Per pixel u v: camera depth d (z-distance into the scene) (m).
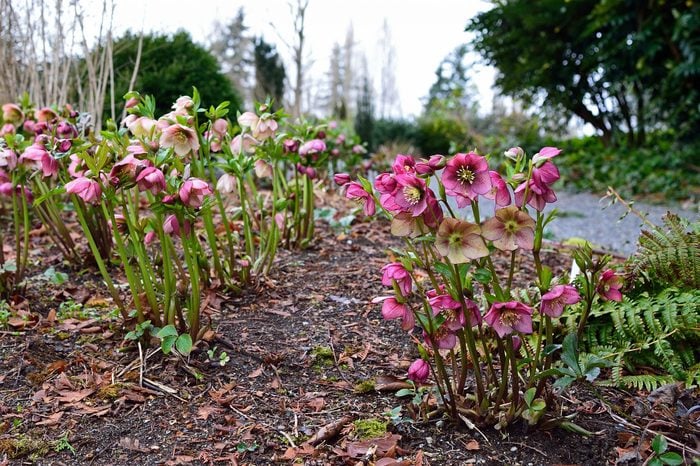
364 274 2.92
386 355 2.15
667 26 9.18
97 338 2.16
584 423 1.75
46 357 2.04
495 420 1.69
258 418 1.77
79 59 4.59
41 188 2.74
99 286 2.66
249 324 2.33
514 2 11.01
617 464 1.56
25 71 4.38
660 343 1.99
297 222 3.21
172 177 1.92
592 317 2.21
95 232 2.82
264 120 2.64
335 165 4.78
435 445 1.64
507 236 1.44
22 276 2.58
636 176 8.80
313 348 2.17
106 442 1.65
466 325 1.55
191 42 5.39
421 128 14.23
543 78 11.64
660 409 1.76
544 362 1.69
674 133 9.95
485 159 1.39
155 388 1.89
